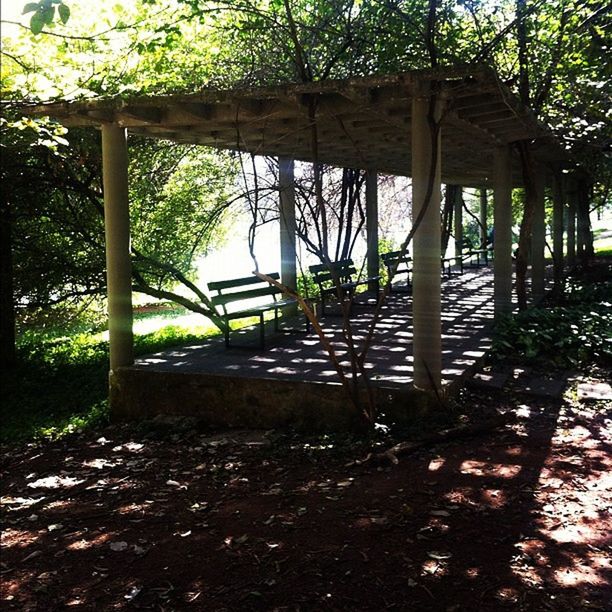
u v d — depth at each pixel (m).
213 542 3.77
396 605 2.99
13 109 5.91
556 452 4.85
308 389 6.13
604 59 8.29
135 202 11.54
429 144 5.52
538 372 7.04
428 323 5.70
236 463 5.28
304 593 3.13
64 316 12.47
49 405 8.79
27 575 3.54
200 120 6.36
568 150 9.73
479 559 3.34
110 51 7.11
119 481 5.10
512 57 8.31
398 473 4.62
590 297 11.66
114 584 3.37
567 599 2.96
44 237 10.73
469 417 5.69
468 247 19.41
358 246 19.12
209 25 8.02
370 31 7.68
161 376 6.79
